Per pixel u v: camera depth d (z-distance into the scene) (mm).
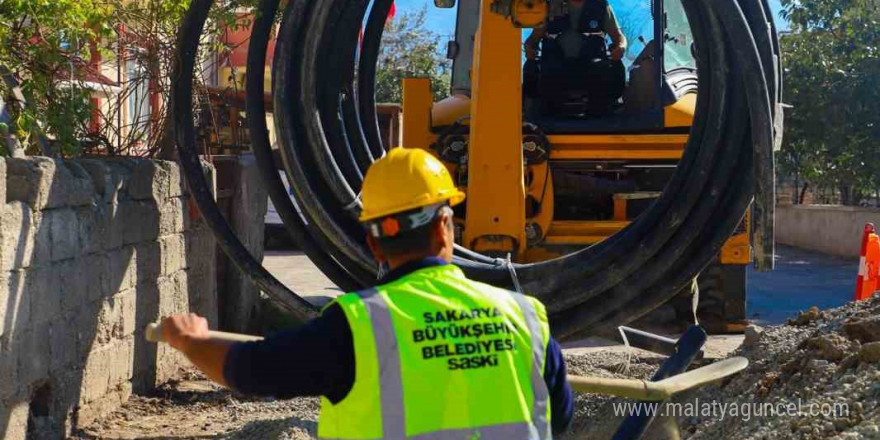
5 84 6570
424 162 2619
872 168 16938
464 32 9672
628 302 6422
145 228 7047
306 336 2418
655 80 8562
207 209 6781
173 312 7602
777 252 19547
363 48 8875
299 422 5824
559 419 2701
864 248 9648
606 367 7309
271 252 18109
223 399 7027
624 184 8852
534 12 6578
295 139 6445
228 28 8711
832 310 6129
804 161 18562
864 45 16328
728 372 3656
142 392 7082
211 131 10430
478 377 2459
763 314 11461
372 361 2391
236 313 9188
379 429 2379
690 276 6367
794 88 16781
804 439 4285
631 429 4027
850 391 4480
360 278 6762
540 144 8359
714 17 5867
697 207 6156
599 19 8594
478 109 6961
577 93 8562
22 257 5273
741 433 4805
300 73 6434
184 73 6754
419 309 2479
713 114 6035
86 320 6133
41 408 5715
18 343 5250
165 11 7887
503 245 7043
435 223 2594
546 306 6332
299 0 6340
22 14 7090
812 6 16516
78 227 5980
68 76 7461
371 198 2596
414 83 8992
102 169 6348
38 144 6707
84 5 7270
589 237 8742
